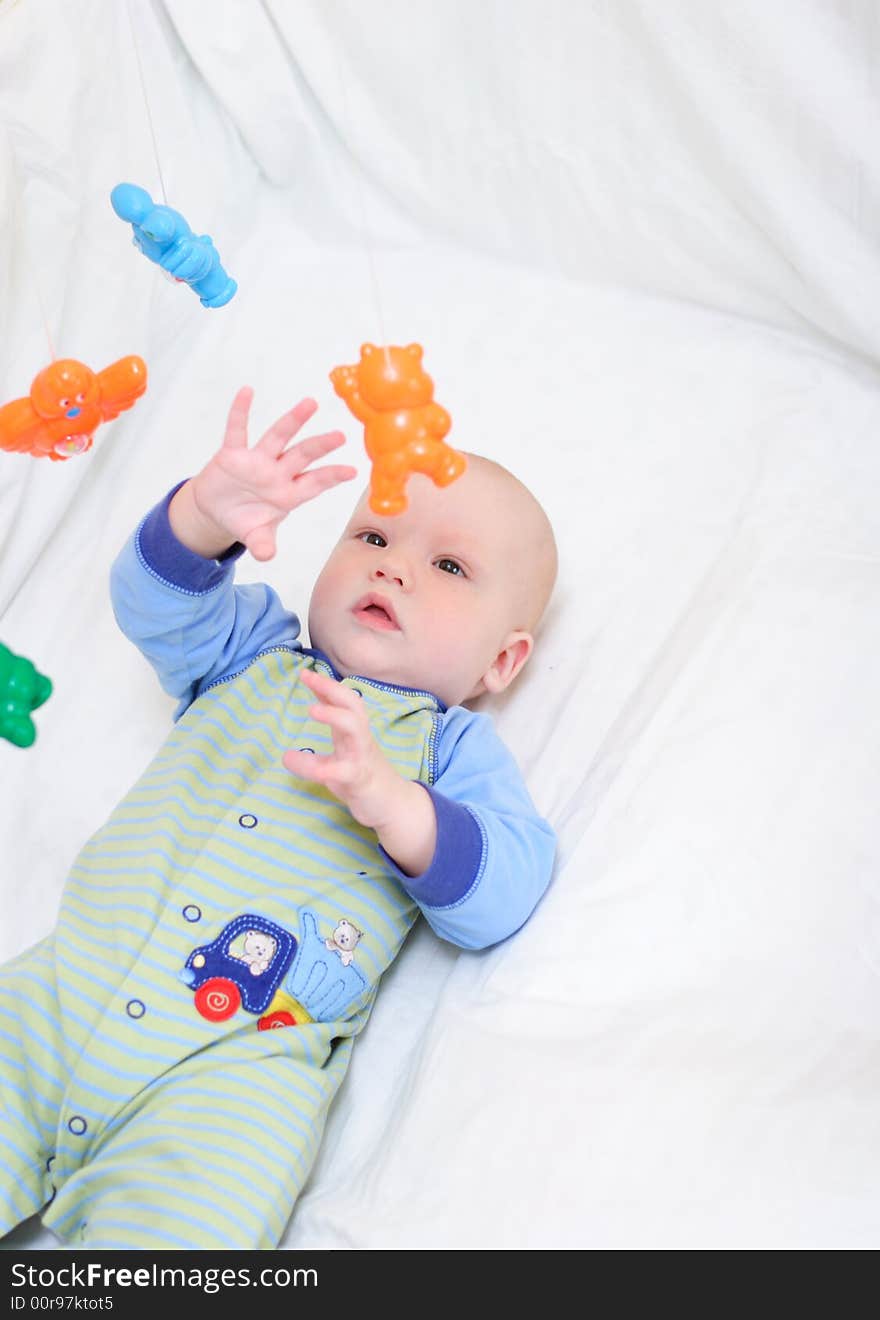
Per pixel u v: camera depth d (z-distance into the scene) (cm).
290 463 115
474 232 186
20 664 97
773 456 162
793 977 112
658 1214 101
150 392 172
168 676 137
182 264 113
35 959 118
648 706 135
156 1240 100
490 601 141
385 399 96
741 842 119
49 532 154
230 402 173
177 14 172
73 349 158
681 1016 111
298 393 174
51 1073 112
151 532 127
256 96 180
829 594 139
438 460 97
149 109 171
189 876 120
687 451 165
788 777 123
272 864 122
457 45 171
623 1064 109
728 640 136
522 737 146
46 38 150
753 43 154
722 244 171
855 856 119
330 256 188
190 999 114
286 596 156
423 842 119
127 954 116
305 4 175
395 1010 128
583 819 129
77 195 155
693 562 154
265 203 188
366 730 115
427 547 141
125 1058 111
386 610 138
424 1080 114
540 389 173
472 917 121
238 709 134
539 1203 103
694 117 162
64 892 124
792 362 173
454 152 180
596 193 174
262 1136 107
